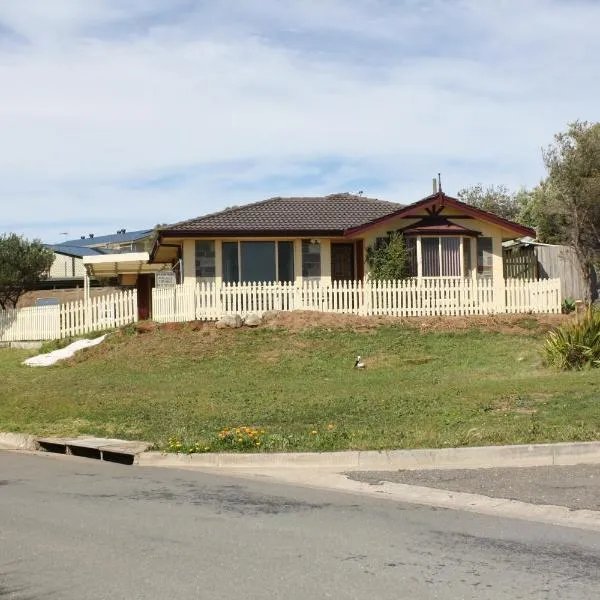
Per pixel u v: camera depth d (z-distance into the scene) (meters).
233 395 16.11
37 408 15.62
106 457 11.77
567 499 8.29
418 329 22.91
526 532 7.18
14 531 7.37
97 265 33.53
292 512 8.05
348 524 7.52
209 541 6.93
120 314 25.80
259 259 27.27
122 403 15.62
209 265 27.00
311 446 11.04
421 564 6.21
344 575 5.95
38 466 11.11
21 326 28.33
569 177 30.72
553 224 34.62
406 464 10.30
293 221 27.45
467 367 18.72
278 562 6.29
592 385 14.38
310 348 21.38
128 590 5.68
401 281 24.59
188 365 20.36
